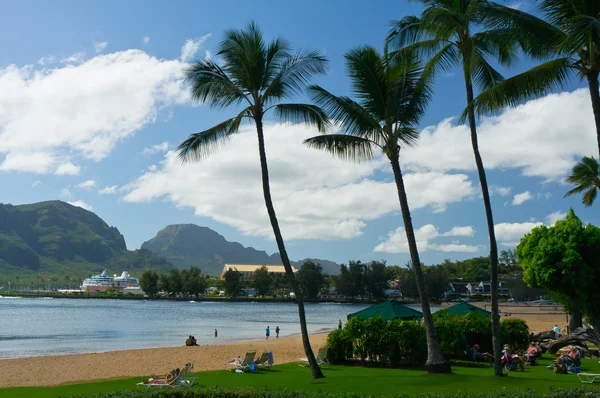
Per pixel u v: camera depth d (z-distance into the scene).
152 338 51.47
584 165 38.38
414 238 17.36
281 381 17.44
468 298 157.88
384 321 21.56
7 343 45.22
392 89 17.55
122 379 19.59
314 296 181.75
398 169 17.75
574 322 28.23
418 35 16.69
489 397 10.49
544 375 17.62
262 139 18.41
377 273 166.88
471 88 16.67
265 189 18.31
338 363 22.09
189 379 18.11
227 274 195.38
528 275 29.25
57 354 36.28
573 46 11.30
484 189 16.42
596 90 12.57
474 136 16.64
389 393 13.23
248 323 79.00
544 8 13.92
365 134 18.05
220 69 18.16
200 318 92.19
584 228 28.38
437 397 10.93
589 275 27.06
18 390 16.14
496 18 14.65
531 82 12.90
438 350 16.59
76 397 11.54
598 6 12.96
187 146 18.83
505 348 20.22
